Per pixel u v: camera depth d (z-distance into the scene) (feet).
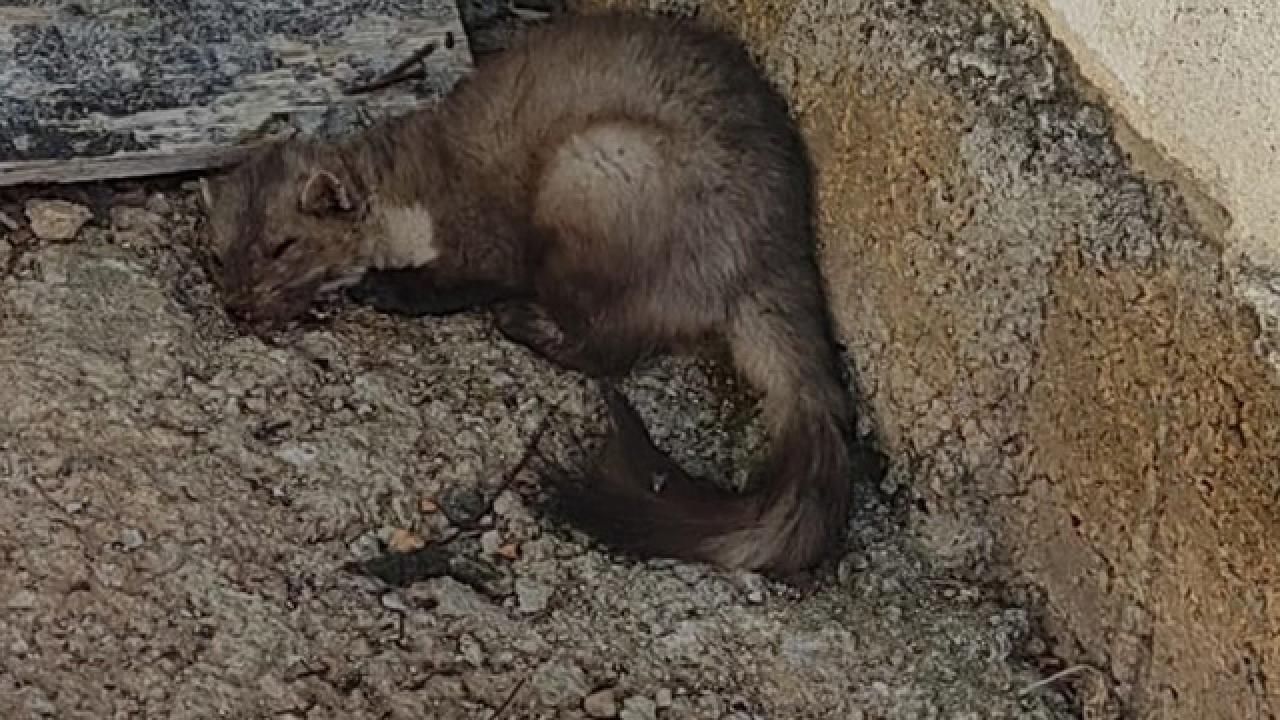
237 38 8.13
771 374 7.72
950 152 7.34
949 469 7.55
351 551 7.54
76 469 7.50
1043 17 7.25
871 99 7.53
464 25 8.57
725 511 7.59
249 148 8.06
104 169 7.97
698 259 7.77
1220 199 6.89
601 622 7.48
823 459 7.61
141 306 7.81
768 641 7.47
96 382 7.65
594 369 7.90
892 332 7.61
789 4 7.75
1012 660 7.43
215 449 7.61
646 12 8.25
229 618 7.36
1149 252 7.02
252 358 7.80
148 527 7.45
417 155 8.05
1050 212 7.18
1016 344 7.32
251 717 7.22
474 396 7.84
